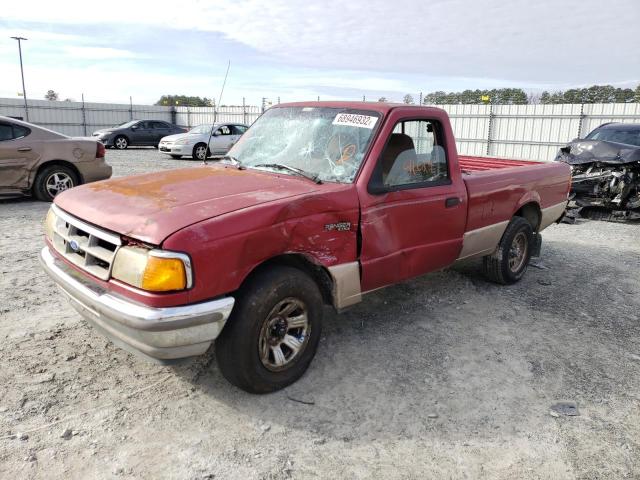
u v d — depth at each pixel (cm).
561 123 2184
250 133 451
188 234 270
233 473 257
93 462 260
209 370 352
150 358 287
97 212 310
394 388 342
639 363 395
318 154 387
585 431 306
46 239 370
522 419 315
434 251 424
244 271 291
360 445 284
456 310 482
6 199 937
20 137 869
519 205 526
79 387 324
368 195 356
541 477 266
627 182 940
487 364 382
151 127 2534
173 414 302
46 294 471
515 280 558
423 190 402
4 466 253
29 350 365
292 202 312
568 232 871
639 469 275
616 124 1102
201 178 370
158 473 255
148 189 340
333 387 340
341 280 348
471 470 269
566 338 434
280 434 289
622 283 589
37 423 287
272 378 322
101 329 306
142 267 271
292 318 329
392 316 460
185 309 271
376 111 387
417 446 286
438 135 429
